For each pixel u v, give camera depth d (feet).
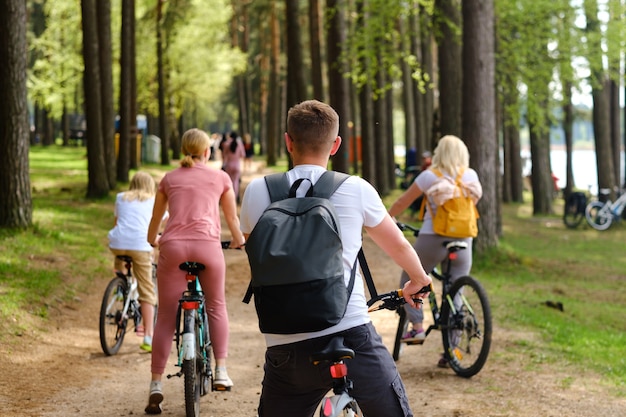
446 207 23.84
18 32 44.11
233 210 21.18
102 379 23.97
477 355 23.75
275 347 11.14
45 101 144.66
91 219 59.47
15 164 45.32
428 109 119.96
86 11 70.85
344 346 10.93
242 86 195.52
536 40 73.20
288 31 75.66
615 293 48.93
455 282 24.26
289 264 10.54
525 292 44.24
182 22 131.34
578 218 92.17
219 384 20.58
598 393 22.71
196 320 20.07
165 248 20.24
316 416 19.67
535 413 20.61
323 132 11.67
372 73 69.67
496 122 76.43
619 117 115.65
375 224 11.58
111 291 26.96
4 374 23.40
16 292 31.94
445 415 20.40
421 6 65.41
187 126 240.12
